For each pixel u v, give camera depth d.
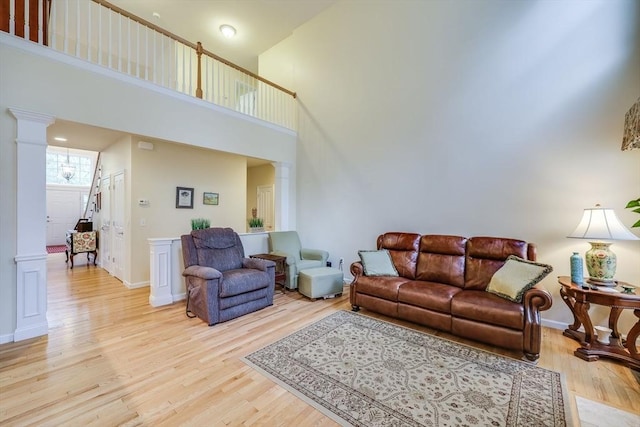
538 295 2.43
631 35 2.72
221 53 6.64
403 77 4.32
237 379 2.10
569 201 3.04
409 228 4.29
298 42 5.84
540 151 3.20
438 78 3.96
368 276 3.58
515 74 3.35
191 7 5.18
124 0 4.93
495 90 3.49
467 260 3.38
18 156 2.64
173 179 5.02
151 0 4.97
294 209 5.92
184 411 1.77
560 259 3.10
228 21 5.58
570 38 3.01
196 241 3.59
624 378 2.15
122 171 4.76
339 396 1.92
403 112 4.33
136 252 4.54
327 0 5.09
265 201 7.84
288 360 2.37
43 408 1.78
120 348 2.55
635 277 2.72
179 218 5.11
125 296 4.07
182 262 3.95
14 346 2.56
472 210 3.69
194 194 5.32
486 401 1.88
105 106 3.23
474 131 3.66
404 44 4.30
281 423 1.68
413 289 3.13
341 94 5.13
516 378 2.15
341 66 5.12
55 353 2.45
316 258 4.84
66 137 4.41
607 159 2.84
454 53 3.82
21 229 2.67
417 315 3.06
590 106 2.91
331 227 5.31
